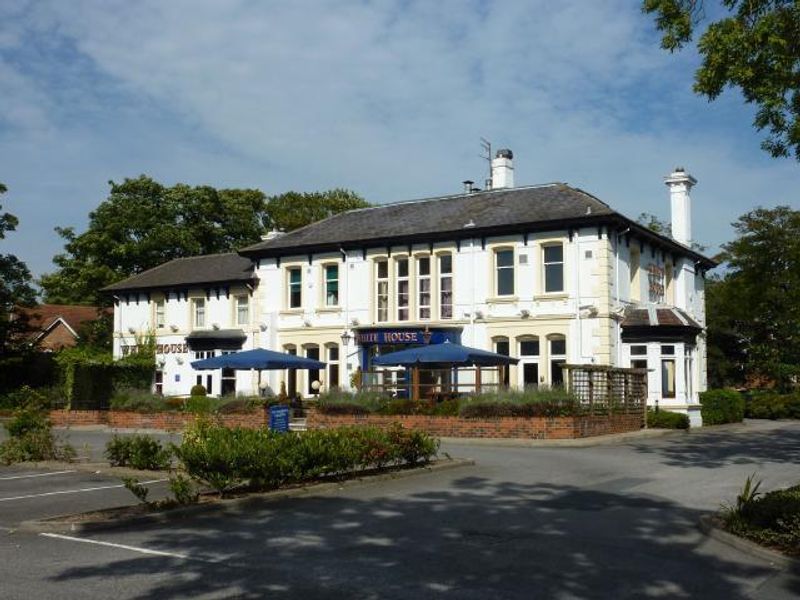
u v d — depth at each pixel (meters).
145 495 11.54
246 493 12.73
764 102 12.27
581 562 8.82
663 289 34.66
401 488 14.12
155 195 52.44
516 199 33.38
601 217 29.27
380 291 34.34
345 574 8.22
